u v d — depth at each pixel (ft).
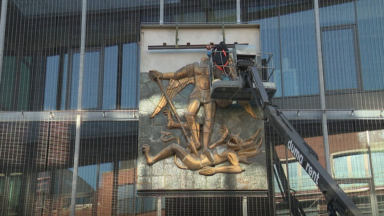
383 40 43.60
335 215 24.86
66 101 42.55
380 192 39.75
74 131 41.70
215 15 44.50
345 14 44.50
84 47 43.98
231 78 36.47
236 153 37.86
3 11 44.57
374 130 41.52
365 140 41.29
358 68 43.11
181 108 39.11
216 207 39.14
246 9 44.75
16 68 43.24
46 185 40.14
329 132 41.60
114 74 43.27
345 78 42.93
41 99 42.52
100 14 44.86
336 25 44.29
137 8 44.88
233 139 38.14
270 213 39.09
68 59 43.68
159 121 38.73
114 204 39.68
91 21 44.65
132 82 43.04
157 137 38.34
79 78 43.11
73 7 44.78
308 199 39.37
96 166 40.73
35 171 40.47
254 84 34.53
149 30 41.16
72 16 44.75
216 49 37.68
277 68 43.37
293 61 43.55
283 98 42.65
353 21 44.29
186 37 41.19
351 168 40.52
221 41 41.14
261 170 37.52
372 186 39.99
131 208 39.52
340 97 42.52
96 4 44.96
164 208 39.27
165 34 41.19
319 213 38.93
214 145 38.04
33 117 42.01
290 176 40.09
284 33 44.27
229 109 38.99
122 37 44.21
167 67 40.24
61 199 39.81
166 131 38.52
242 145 38.01
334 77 43.01
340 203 24.49
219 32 41.39
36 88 42.83
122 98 42.63
